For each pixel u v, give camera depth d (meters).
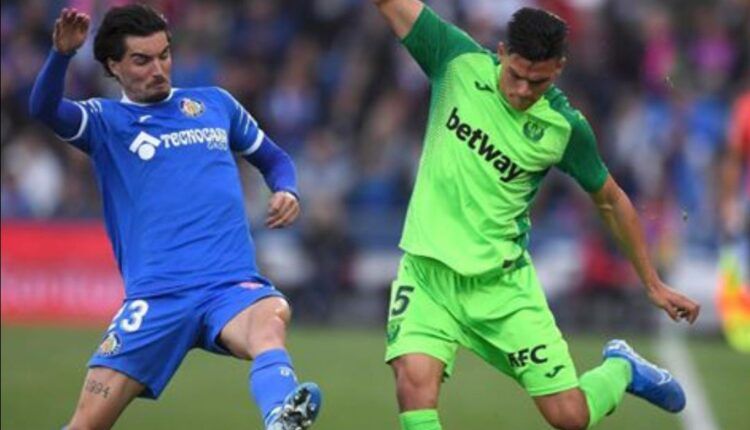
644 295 55.06
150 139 25.64
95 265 55.75
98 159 25.70
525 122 25.67
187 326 25.22
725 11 64.62
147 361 25.20
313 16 65.00
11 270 56.03
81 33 24.67
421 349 25.48
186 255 25.36
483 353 26.20
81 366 44.06
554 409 26.11
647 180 57.81
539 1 61.66
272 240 57.06
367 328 55.41
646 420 36.09
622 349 28.12
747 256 51.94
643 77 61.28
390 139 59.94
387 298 56.97
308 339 50.97
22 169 59.31
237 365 45.19
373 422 35.69
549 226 56.12
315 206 57.28
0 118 61.03
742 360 46.78
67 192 58.69
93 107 25.70
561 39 24.89
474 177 25.69
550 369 25.94
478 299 25.81
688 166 58.75
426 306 25.78
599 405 26.69
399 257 57.03
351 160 59.72
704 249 55.06
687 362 46.12
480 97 25.80
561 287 55.53
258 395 24.16
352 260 57.09
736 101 61.97
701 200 57.53
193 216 25.52
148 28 25.55
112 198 25.78
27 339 49.88
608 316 55.25
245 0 65.25
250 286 25.41
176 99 26.16
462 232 25.67
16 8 64.56
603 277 55.16
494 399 39.25
